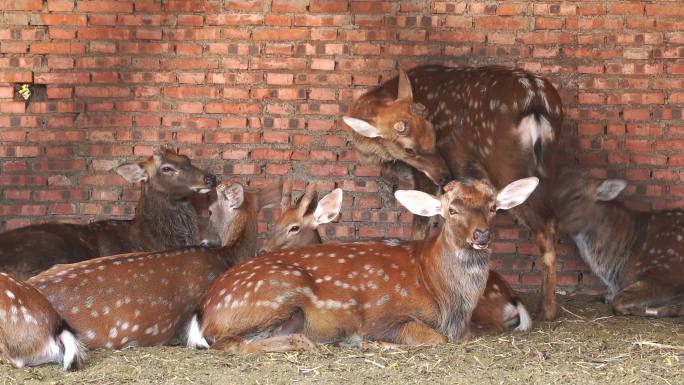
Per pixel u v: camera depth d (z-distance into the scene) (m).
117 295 7.36
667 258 9.52
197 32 10.34
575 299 9.98
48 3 10.34
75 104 10.38
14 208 10.35
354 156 10.32
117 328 7.33
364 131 9.31
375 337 7.38
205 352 7.12
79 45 10.36
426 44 10.27
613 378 6.50
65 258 9.05
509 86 8.75
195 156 10.36
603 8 10.19
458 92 9.27
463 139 9.23
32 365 6.66
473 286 7.34
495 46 10.23
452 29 10.27
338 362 6.81
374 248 7.68
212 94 10.35
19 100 10.39
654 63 10.19
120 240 9.70
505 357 6.98
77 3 10.35
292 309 7.27
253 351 7.08
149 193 9.77
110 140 10.38
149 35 10.34
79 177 10.39
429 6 10.26
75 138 10.38
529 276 10.26
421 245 7.62
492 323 8.04
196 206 10.44
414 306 7.39
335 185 10.34
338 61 10.31
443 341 7.28
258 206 8.83
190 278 7.88
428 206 7.39
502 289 8.16
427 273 7.40
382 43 10.29
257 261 7.55
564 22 10.22
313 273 7.43
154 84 10.35
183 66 10.34
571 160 10.27
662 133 10.23
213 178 9.72
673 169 10.23
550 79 10.23
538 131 8.55
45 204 10.38
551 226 8.69
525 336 7.82
